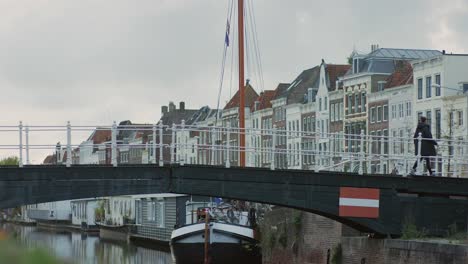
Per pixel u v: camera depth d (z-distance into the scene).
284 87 125.12
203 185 36.06
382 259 37.47
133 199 111.00
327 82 109.06
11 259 17.00
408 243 35.16
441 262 32.53
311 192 37.16
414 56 101.25
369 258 39.03
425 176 38.22
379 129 96.31
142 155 146.50
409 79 91.06
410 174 38.22
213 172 36.16
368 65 99.62
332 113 107.19
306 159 108.19
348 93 103.19
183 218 78.00
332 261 43.38
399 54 101.31
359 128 100.62
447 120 84.06
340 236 43.66
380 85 97.06
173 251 55.19
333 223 44.78
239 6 58.34
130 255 77.81
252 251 54.66
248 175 36.53
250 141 108.00
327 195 37.34
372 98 97.75
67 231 139.75
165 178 35.62
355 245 40.88
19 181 33.84
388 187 37.94
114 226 113.69
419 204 38.22
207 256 53.78
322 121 109.75
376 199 37.78
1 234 18.11
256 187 36.62
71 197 34.38
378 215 37.81
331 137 38.88
